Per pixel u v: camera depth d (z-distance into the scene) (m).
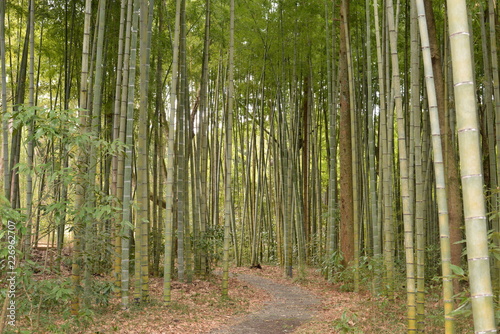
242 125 15.00
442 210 3.54
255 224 13.61
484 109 9.25
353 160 8.56
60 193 4.67
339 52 10.61
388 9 4.92
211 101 13.31
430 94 3.47
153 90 9.99
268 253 15.48
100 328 5.21
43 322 5.02
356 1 9.67
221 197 17.19
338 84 11.72
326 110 13.42
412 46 5.07
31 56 6.69
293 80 10.91
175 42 6.86
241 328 5.82
